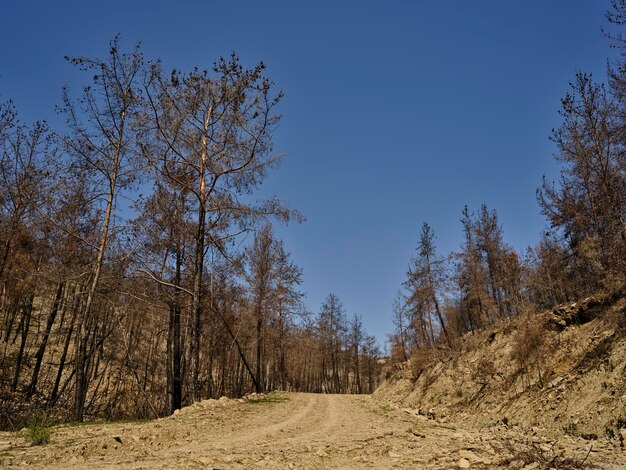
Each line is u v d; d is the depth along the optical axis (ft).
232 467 22.31
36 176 66.28
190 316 64.64
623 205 59.82
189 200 66.18
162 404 97.76
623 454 26.04
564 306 62.49
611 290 54.95
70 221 63.05
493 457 23.98
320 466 23.39
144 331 127.13
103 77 59.41
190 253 66.49
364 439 34.35
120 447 28.91
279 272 100.12
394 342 143.23
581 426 36.78
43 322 118.01
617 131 58.08
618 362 40.73
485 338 81.71
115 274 61.11
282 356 125.59
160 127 57.31
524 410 48.34
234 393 128.77
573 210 73.67
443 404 73.10
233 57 59.57
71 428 36.88
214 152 62.54
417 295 111.04
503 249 109.40
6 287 73.20
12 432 36.52
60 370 79.71
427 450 28.19
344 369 242.37
